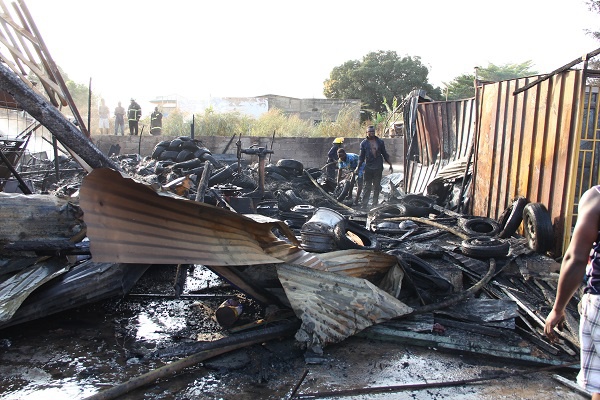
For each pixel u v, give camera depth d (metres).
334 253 5.02
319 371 3.99
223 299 5.55
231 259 4.23
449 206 10.47
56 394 3.56
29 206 4.86
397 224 8.62
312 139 19.84
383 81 46.97
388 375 3.95
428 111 12.66
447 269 5.98
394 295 5.16
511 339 4.49
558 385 3.86
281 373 3.95
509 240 7.04
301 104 38.12
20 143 8.98
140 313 5.12
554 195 6.70
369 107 46.06
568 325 4.57
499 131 8.50
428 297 5.34
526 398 3.66
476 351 4.33
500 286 5.60
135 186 3.77
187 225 4.14
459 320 4.86
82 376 3.82
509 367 4.15
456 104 11.38
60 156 14.45
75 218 5.03
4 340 4.38
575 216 7.07
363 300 4.57
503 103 8.39
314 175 14.51
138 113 22.58
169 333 4.63
